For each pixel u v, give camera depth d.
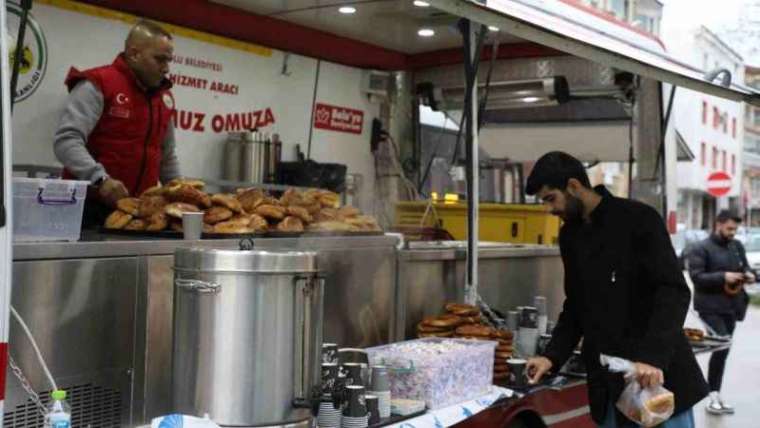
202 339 2.30
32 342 2.28
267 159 5.48
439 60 6.14
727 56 13.47
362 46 5.95
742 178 27.81
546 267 4.79
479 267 4.21
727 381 8.91
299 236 3.30
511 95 5.91
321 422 2.50
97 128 3.85
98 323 2.58
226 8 5.10
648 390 3.04
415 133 6.42
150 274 2.72
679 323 3.03
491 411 3.29
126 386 2.67
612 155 6.96
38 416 2.42
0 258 1.95
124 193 3.39
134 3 4.77
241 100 5.53
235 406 2.29
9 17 4.21
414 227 5.50
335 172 5.70
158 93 4.04
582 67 5.71
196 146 5.29
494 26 3.15
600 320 3.18
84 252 2.54
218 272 2.28
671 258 3.10
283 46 5.60
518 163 7.14
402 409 2.79
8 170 1.98
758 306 17.05
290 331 2.34
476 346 3.18
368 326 3.47
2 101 1.97
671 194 6.40
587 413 4.02
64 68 4.61
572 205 3.23
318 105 5.98
